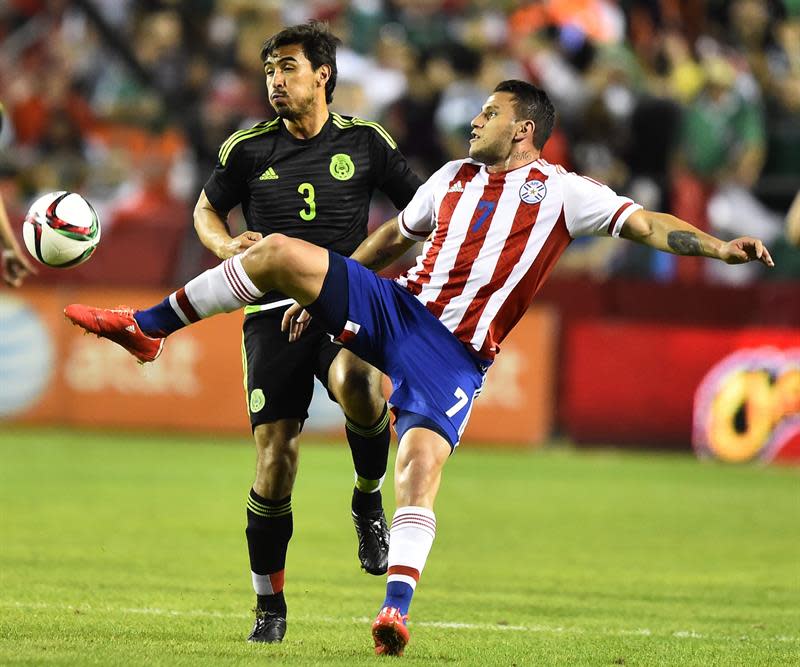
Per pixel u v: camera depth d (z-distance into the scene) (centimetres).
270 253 1698
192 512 3400
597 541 3152
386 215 5462
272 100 1962
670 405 5088
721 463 4959
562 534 3253
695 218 5575
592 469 4641
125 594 2205
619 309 5131
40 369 5231
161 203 5703
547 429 5144
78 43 6650
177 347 5197
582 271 5391
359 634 1891
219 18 6425
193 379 5188
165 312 1744
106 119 6100
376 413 1933
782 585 2578
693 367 5066
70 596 2155
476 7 6569
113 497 3628
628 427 5116
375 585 2445
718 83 5616
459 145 5703
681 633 2006
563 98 5912
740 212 5603
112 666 1505
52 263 1955
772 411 4947
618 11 6450
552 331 5138
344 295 1714
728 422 5009
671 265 5378
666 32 6400
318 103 1995
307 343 1908
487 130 1795
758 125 5691
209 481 4019
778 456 4938
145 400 5209
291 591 2345
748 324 5038
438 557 2850
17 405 5234
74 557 2638
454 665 1609
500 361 5125
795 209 1867
